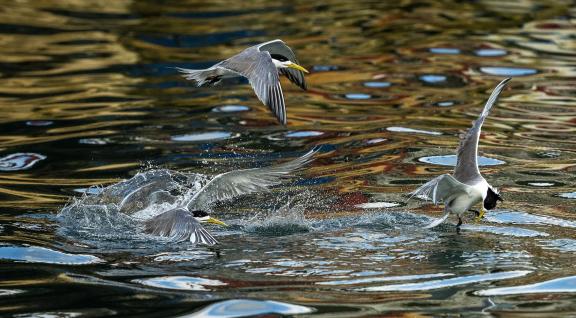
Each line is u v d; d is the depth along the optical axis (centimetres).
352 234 1202
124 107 1769
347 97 1827
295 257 1121
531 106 1752
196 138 1602
